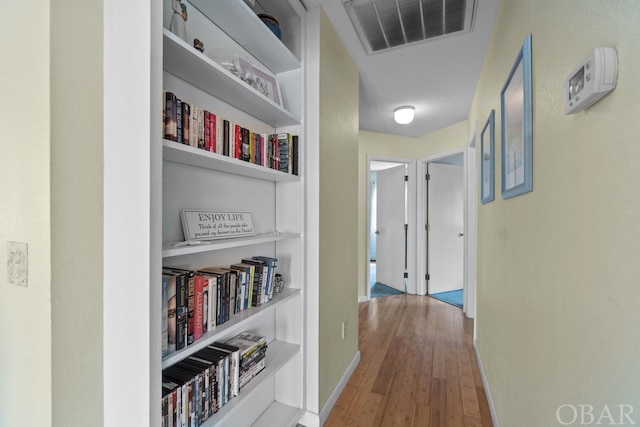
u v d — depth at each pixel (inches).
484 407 69.3
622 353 21.3
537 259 37.9
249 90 46.9
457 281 173.9
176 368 41.8
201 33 46.5
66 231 28.5
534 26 39.1
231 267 51.5
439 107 118.7
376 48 78.5
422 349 99.1
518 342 46.4
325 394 67.2
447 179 170.6
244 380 49.3
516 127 46.7
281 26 64.2
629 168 20.5
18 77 29.5
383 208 188.2
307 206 64.1
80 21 29.2
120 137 30.4
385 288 181.2
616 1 21.5
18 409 30.5
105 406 31.6
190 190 45.1
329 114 68.8
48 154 27.3
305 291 63.8
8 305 30.9
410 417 66.1
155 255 30.1
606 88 22.1
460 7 62.9
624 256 21.1
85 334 30.0
